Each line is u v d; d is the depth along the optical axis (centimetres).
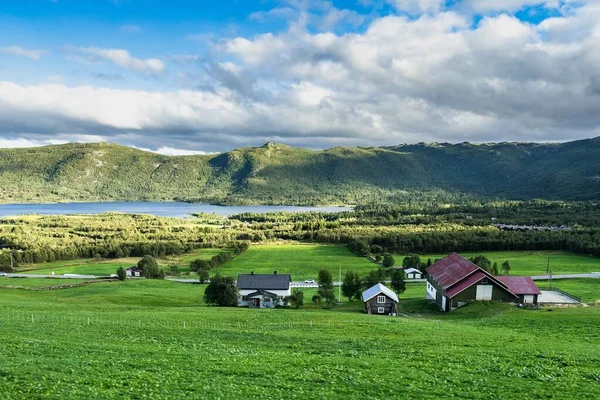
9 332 4284
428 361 3706
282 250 19750
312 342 4375
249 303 9400
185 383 2792
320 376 3114
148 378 2828
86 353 3484
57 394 2398
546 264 14812
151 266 13688
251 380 2959
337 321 5809
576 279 11644
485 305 7769
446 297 8188
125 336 4381
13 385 2514
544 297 8881
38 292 9631
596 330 5441
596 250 16462
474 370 3450
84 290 9956
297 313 6700
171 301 8794
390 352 4009
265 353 3812
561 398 2852
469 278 8269
